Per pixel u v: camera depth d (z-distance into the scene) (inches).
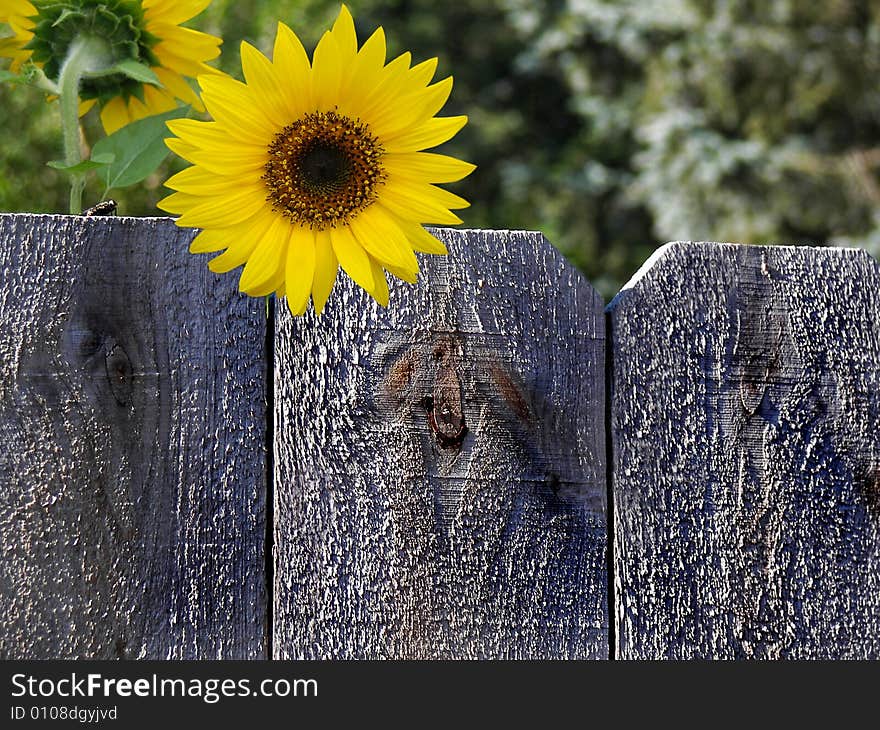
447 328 52.1
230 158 50.0
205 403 51.3
